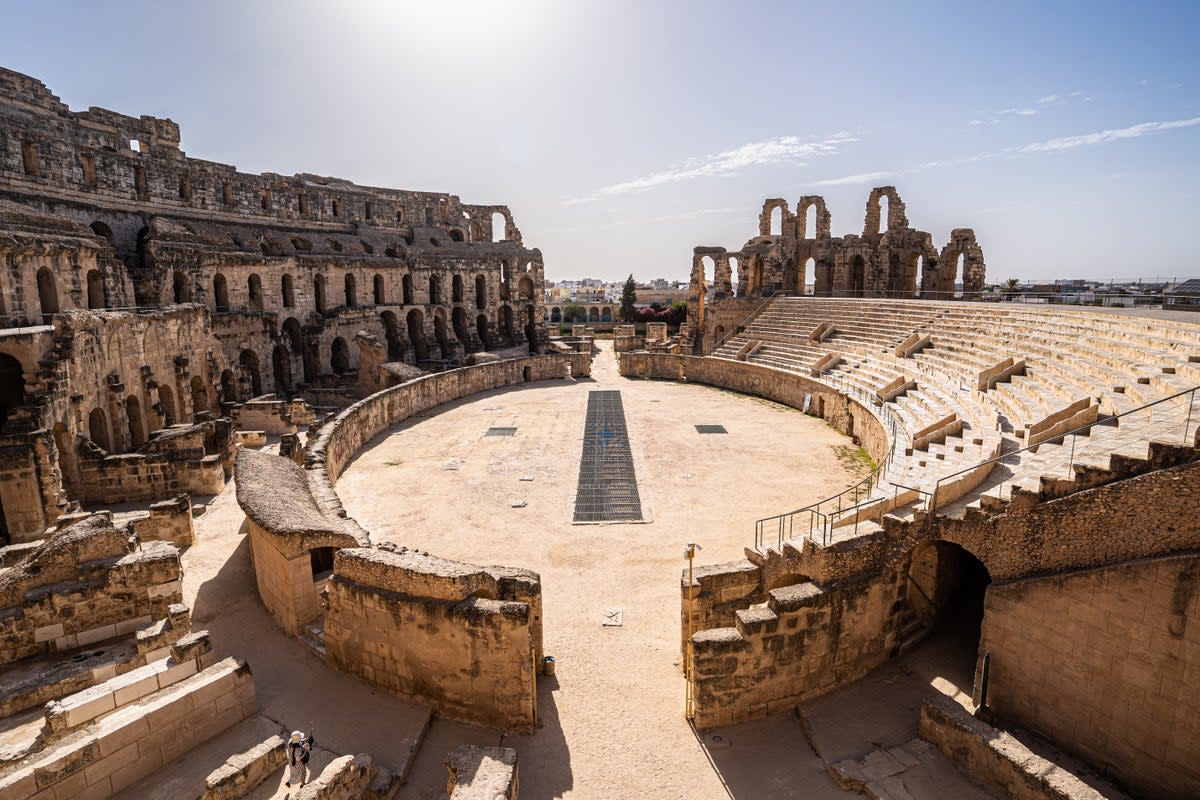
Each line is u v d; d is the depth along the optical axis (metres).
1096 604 12.31
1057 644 12.89
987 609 13.79
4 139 38.47
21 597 15.38
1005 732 13.09
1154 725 11.79
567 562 21.25
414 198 76.31
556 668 15.62
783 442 35.28
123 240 46.75
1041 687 13.19
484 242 81.25
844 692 14.51
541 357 58.19
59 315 25.89
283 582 16.38
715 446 34.78
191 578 19.56
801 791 12.08
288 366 53.84
